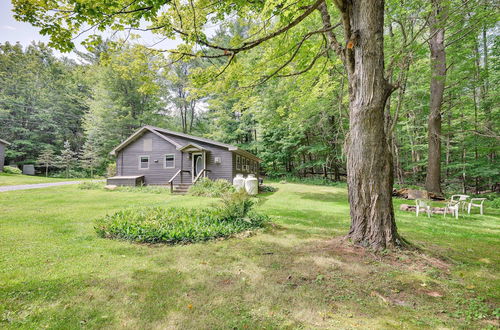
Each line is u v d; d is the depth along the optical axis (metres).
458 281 2.66
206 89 5.01
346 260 3.18
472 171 13.34
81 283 2.54
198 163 15.12
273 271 2.89
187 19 3.88
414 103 14.02
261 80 5.47
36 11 2.83
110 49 3.82
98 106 24.56
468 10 6.66
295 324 1.90
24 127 26.06
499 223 6.06
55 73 28.05
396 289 2.46
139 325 1.87
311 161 21.66
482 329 1.84
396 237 3.54
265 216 5.87
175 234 4.09
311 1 4.23
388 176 3.57
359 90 3.60
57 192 11.26
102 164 26.08
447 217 6.87
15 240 4.02
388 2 6.99
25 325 1.84
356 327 1.86
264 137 23.20
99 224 4.71
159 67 4.28
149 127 15.51
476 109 12.97
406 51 7.04
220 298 2.28
